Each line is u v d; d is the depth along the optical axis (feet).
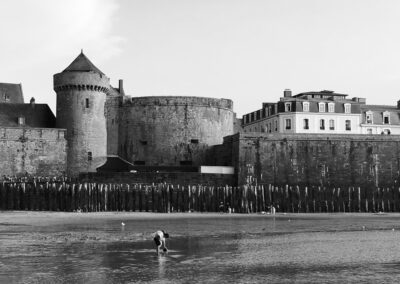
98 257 118.32
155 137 322.55
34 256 119.14
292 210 281.95
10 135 291.99
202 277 98.17
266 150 297.94
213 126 331.77
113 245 137.28
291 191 283.38
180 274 100.63
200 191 271.49
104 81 313.53
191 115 325.21
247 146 296.51
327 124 380.58
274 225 198.70
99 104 313.12
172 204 268.21
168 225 196.24
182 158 322.55
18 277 97.45
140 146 323.78
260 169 296.10
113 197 266.77
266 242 145.28
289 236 160.25
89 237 154.51
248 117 448.24
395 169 304.30
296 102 379.35
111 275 99.50
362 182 301.22
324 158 300.61
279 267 107.55
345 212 288.92
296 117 377.50
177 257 119.14
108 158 319.06
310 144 300.61
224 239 152.35
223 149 318.65
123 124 327.47
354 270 104.47
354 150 302.66
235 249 131.64
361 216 257.14
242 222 212.02
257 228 185.88
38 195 266.98
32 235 159.53
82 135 305.94
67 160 304.50
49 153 297.74
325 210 286.46
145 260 115.03
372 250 129.80
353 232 172.96
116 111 328.90
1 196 268.82
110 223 203.82
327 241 147.95
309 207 284.82
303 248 133.39
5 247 133.18
